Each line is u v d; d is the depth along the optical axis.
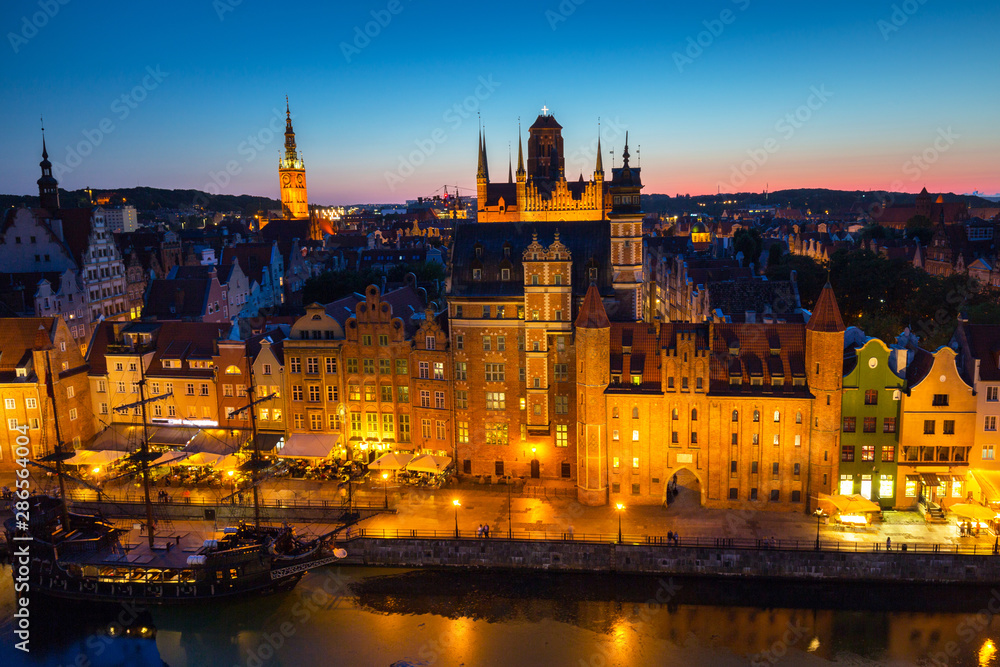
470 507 82.12
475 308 86.75
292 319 118.06
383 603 70.31
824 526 74.56
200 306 130.88
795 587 70.12
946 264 184.62
